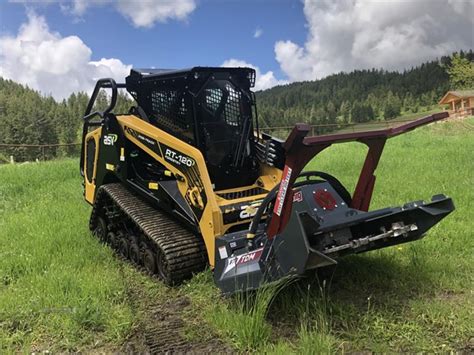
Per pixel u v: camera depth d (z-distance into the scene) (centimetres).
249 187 518
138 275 524
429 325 371
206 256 484
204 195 457
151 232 497
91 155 691
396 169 1064
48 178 1241
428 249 517
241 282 393
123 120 585
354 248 375
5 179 1212
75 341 377
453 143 1591
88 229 688
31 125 8200
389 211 379
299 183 450
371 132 407
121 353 361
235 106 516
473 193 764
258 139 535
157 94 551
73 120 9094
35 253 562
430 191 796
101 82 619
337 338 359
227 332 374
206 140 494
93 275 495
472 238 550
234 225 458
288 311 398
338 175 1044
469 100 4466
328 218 388
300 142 368
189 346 364
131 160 584
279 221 387
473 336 354
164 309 434
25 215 801
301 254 344
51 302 428
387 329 365
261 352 344
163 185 520
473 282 446
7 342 372
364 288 441
